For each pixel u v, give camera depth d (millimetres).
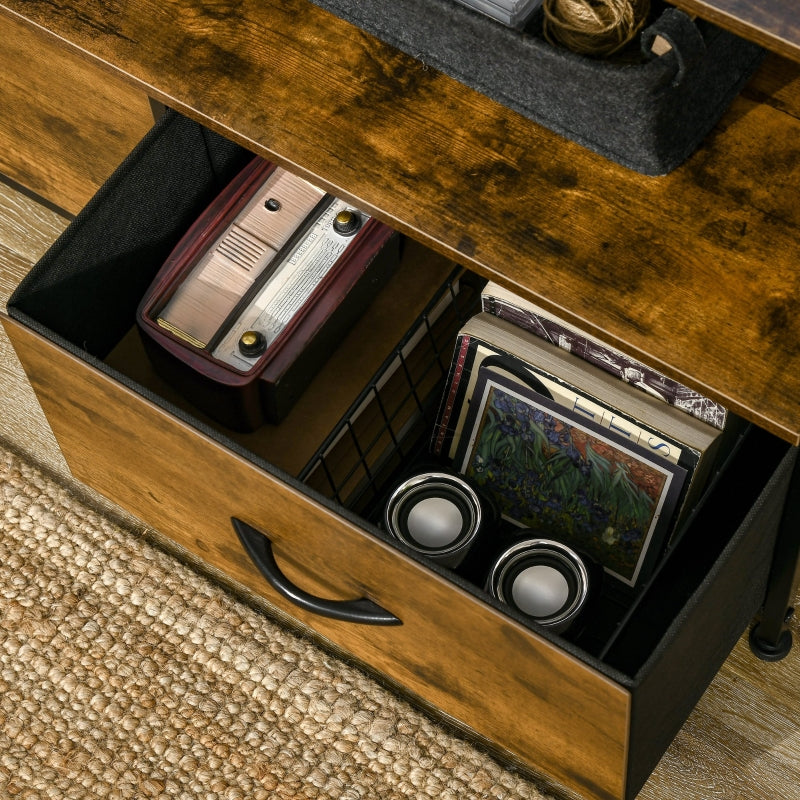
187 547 1187
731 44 803
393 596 935
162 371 1086
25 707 1166
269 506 942
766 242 801
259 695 1168
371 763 1137
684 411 992
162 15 913
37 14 921
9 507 1258
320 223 1093
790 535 1001
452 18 815
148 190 1036
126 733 1154
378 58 884
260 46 896
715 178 826
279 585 1009
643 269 798
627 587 1098
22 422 1324
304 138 859
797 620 1200
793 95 850
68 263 991
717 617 955
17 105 1188
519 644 849
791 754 1141
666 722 1003
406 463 1155
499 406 1069
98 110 1123
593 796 1039
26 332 938
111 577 1223
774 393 755
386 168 845
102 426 1021
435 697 1080
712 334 774
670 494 1014
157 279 1065
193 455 946
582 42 817
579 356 1021
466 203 829
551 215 821
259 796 1124
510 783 1124
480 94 866
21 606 1208
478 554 1047
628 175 832
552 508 1099
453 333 1180
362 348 1132
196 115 887
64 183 1283
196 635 1195
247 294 1064
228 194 1093
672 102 787
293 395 1094
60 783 1132
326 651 1195
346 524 871
